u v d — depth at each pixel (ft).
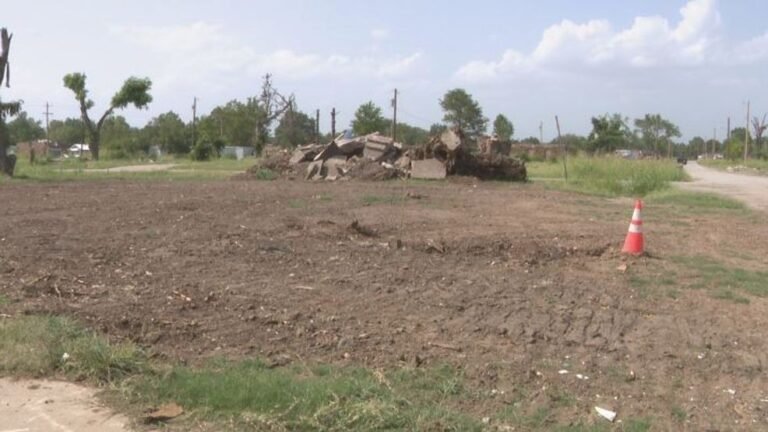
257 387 15.43
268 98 238.48
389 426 14.06
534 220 47.62
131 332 19.33
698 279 28.60
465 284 26.21
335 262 29.50
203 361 17.48
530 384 16.67
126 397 15.25
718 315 23.25
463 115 289.53
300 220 42.80
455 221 45.68
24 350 17.17
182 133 313.12
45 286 23.50
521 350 18.99
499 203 60.44
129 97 221.25
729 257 33.96
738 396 16.46
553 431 14.24
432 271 28.32
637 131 418.51
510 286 26.14
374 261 29.99
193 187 74.13
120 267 27.40
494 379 16.88
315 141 216.54
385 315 21.75
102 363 16.63
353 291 24.56
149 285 24.47
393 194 66.59
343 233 37.17
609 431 14.29
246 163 176.76
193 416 14.46
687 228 44.96
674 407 15.66
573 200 66.13
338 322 20.86
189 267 27.71
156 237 34.86
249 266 28.17
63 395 15.43
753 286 27.48
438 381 16.53
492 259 31.73
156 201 54.54
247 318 20.94
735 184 106.52
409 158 101.55
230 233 36.37
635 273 29.60
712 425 14.82
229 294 23.53
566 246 35.29
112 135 329.93
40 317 19.72
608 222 47.39
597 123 275.80
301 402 14.76
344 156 103.40
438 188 79.77
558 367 17.85
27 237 34.60
